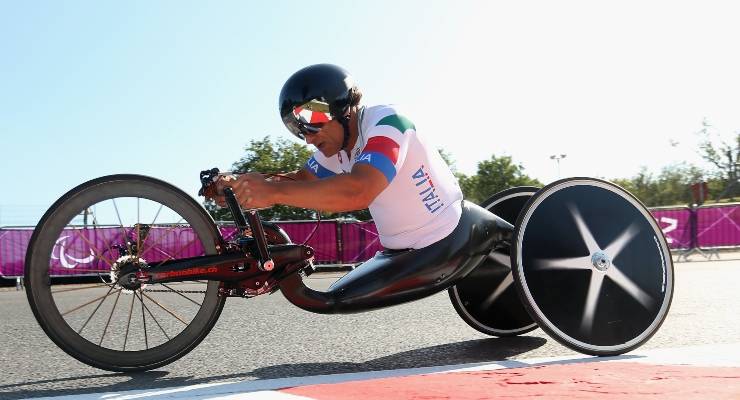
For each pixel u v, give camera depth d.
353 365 2.94
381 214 3.08
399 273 3.04
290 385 2.42
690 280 8.02
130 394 2.34
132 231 3.13
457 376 2.36
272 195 2.65
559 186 3.20
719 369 2.34
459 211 3.19
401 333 3.94
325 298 2.96
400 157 2.85
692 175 48.34
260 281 2.89
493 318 3.69
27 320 5.09
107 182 2.79
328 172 3.38
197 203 2.90
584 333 3.07
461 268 3.15
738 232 16.08
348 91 2.98
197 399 2.18
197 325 2.90
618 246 3.21
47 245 2.71
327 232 14.75
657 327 3.18
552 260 3.11
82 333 4.17
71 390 2.48
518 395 1.98
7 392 2.47
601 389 2.03
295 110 2.97
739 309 4.82
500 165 48.41
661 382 2.12
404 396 2.03
